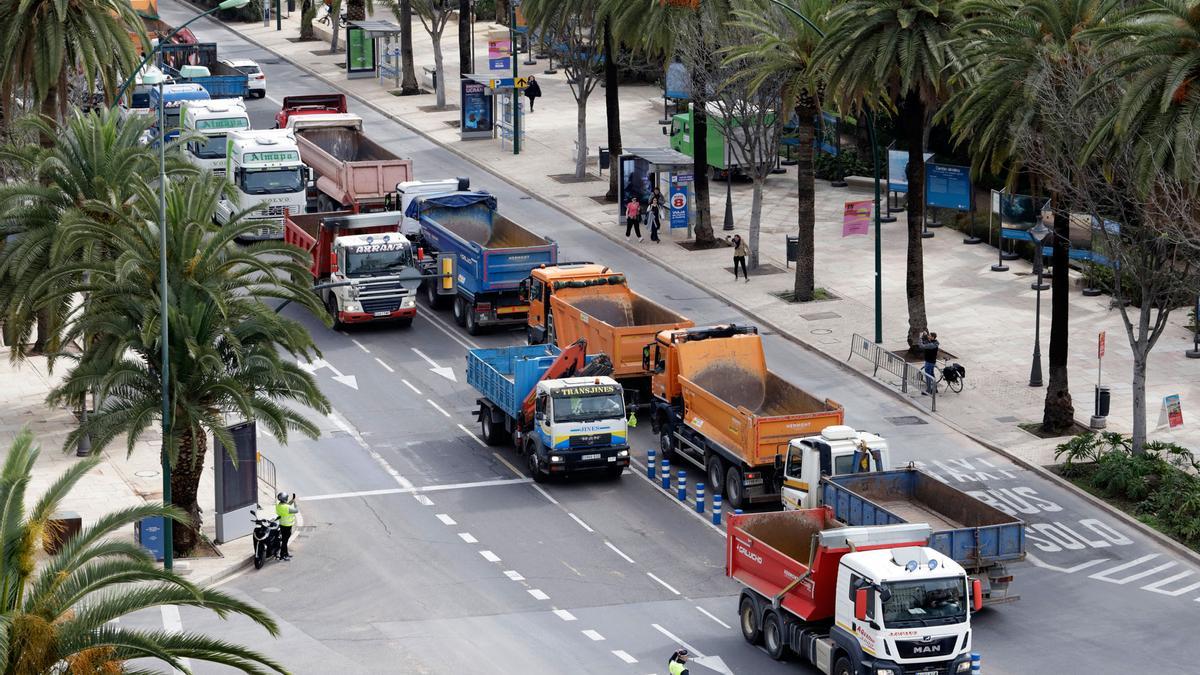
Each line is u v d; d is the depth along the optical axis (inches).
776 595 3604.8
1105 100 4682.6
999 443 5022.1
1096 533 4394.7
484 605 3944.4
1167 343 5880.9
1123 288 6259.8
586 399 4697.3
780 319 6195.9
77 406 5103.3
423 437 5152.6
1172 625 3833.7
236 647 2760.8
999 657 3641.7
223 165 7785.4
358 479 4808.1
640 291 6560.0
